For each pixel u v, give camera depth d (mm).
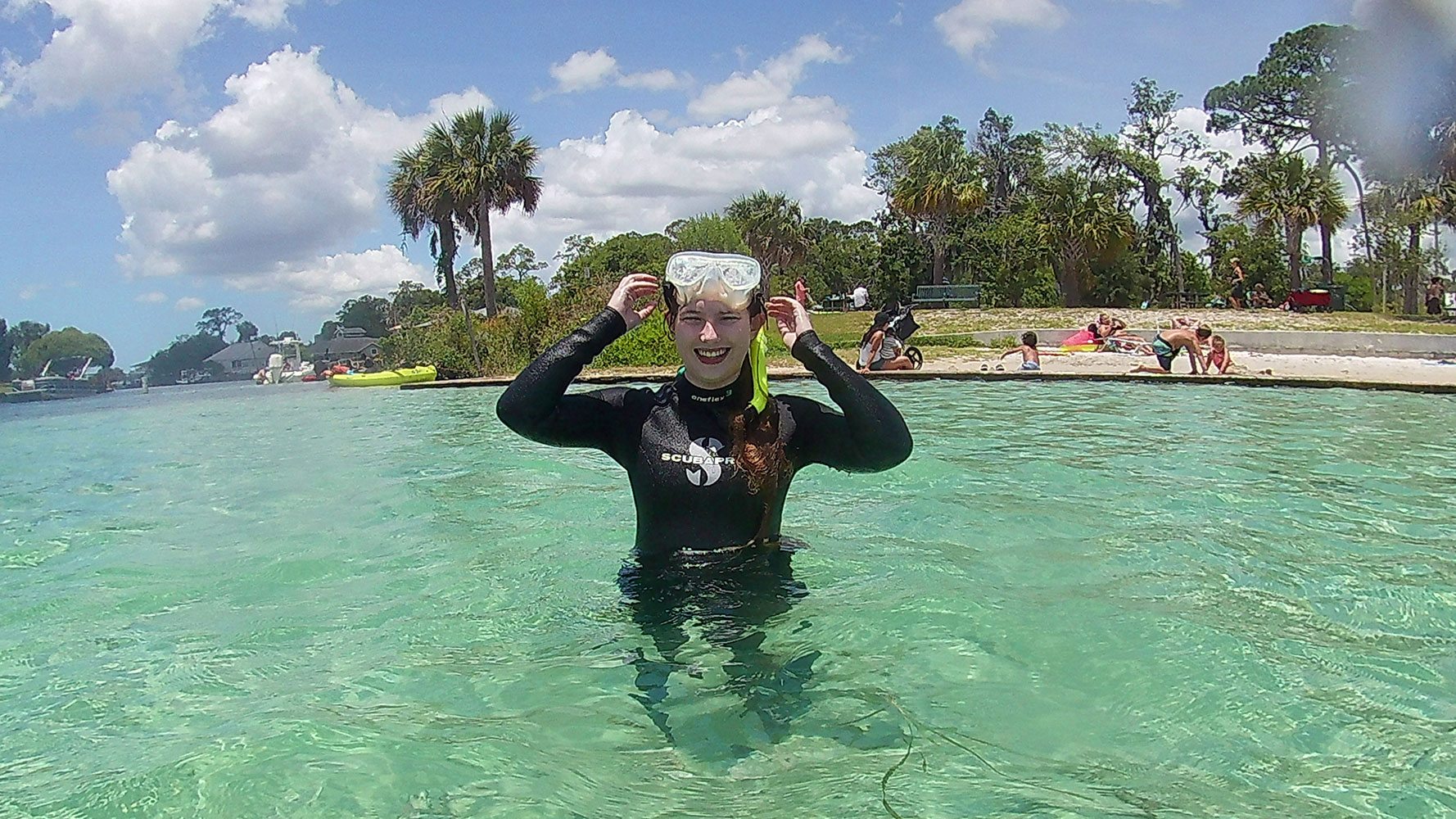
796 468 3463
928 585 3594
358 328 77438
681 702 2572
